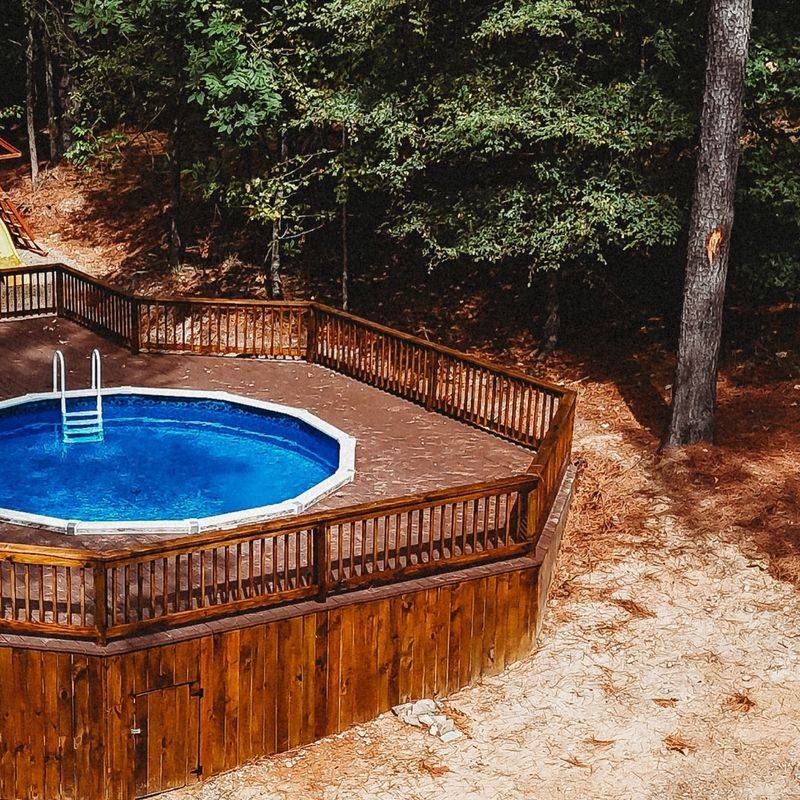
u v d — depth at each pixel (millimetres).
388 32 18875
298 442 16578
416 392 17438
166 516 14008
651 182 18719
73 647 10547
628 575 14281
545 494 13227
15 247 26984
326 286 24406
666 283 21984
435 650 12195
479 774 11234
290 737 11617
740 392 18719
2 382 17797
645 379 19484
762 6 18438
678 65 18156
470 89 18656
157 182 28922
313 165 23812
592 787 11062
